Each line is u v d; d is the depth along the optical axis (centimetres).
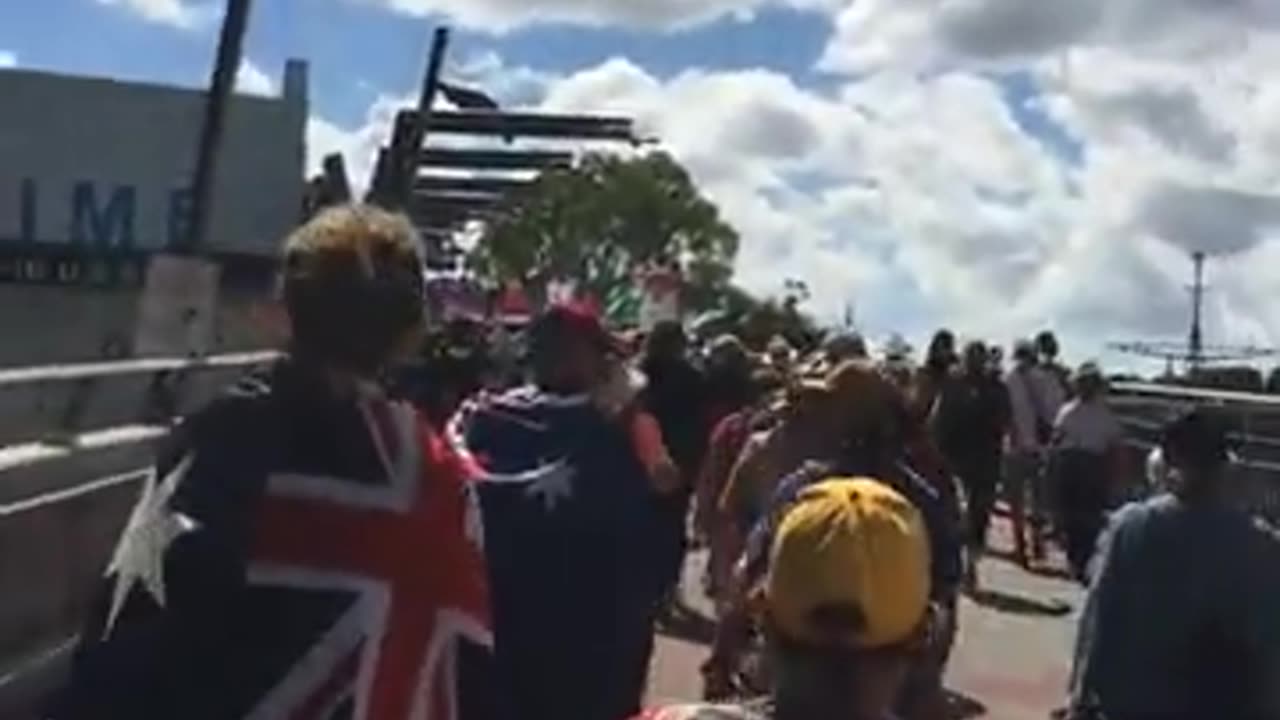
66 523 709
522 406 597
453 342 1253
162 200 2905
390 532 341
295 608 334
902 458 705
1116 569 676
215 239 2744
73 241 2870
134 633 330
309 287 345
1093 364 1897
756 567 570
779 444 804
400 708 339
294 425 342
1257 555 667
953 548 673
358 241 348
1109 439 1881
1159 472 736
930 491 675
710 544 1082
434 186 3925
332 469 341
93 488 737
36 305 2794
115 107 2934
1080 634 694
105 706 329
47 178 2889
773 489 748
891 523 291
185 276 1029
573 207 6450
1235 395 2131
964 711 1230
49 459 682
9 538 647
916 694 490
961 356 1859
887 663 292
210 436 341
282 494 337
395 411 353
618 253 7556
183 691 329
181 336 1023
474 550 357
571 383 600
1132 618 672
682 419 1392
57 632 701
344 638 335
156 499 338
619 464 593
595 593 581
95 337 2786
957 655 1459
